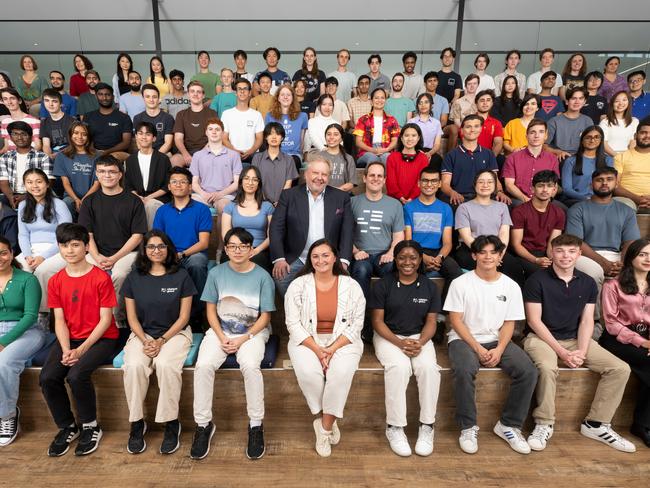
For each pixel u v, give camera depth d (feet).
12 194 10.41
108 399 6.72
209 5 18.60
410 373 6.46
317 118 12.82
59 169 10.27
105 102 12.46
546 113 14.52
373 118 12.92
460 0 18.71
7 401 6.42
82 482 5.74
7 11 18.26
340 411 6.20
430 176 8.86
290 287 6.86
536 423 6.68
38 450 6.37
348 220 8.45
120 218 8.60
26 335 6.83
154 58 16.25
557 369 6.56
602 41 19.04
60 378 6.34
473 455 6.36
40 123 12.22
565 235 6.92
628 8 18.51
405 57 16.76
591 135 10.19
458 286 6.95
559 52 19.27
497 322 6.89
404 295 6.95
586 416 6.95
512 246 9.24
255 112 12.40
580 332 7.09
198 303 7.67
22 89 16.48
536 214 8.95
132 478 5.82
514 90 14.11
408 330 7.07
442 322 8.09
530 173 10.60
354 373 6.66
